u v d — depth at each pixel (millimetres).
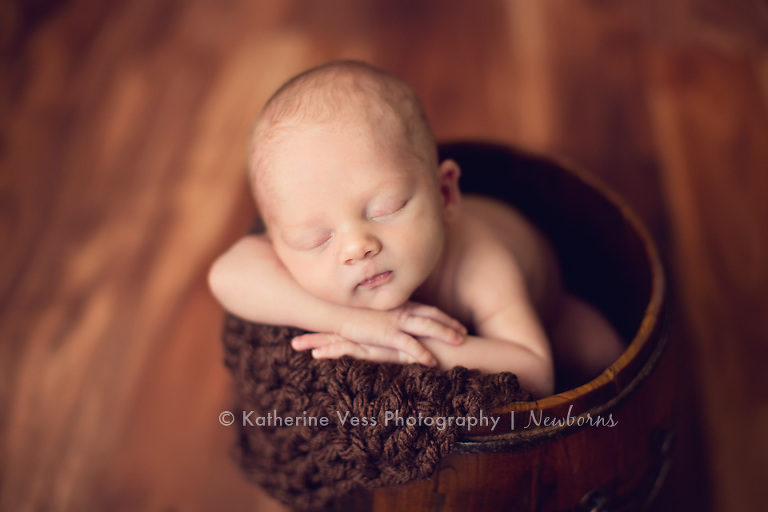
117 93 986
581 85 972
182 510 689
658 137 904
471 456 464
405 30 1058
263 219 556
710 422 705
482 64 1007
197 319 790
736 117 918
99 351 771
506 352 516
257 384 514
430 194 511
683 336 750
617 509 536
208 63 1021
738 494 669
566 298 667
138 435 726
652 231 822
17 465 709
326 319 518
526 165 642
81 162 915
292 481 522
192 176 901
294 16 1079
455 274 567
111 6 1100
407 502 488
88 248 840
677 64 985
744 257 799
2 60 1016
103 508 691
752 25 1029
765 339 748
